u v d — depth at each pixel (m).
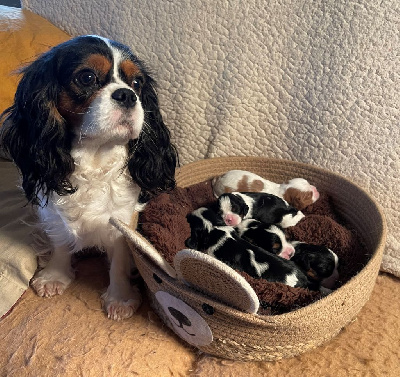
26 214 0.54
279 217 0.60
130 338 0.44
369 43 0.53
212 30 0.58
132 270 0.54
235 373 0.42
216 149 0.64
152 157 0.52
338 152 0.58
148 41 0.61
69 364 0.40
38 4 0.68
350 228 0.58
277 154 0.63
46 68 0.44
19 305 0.48
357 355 0.43
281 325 0.38
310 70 0.57
